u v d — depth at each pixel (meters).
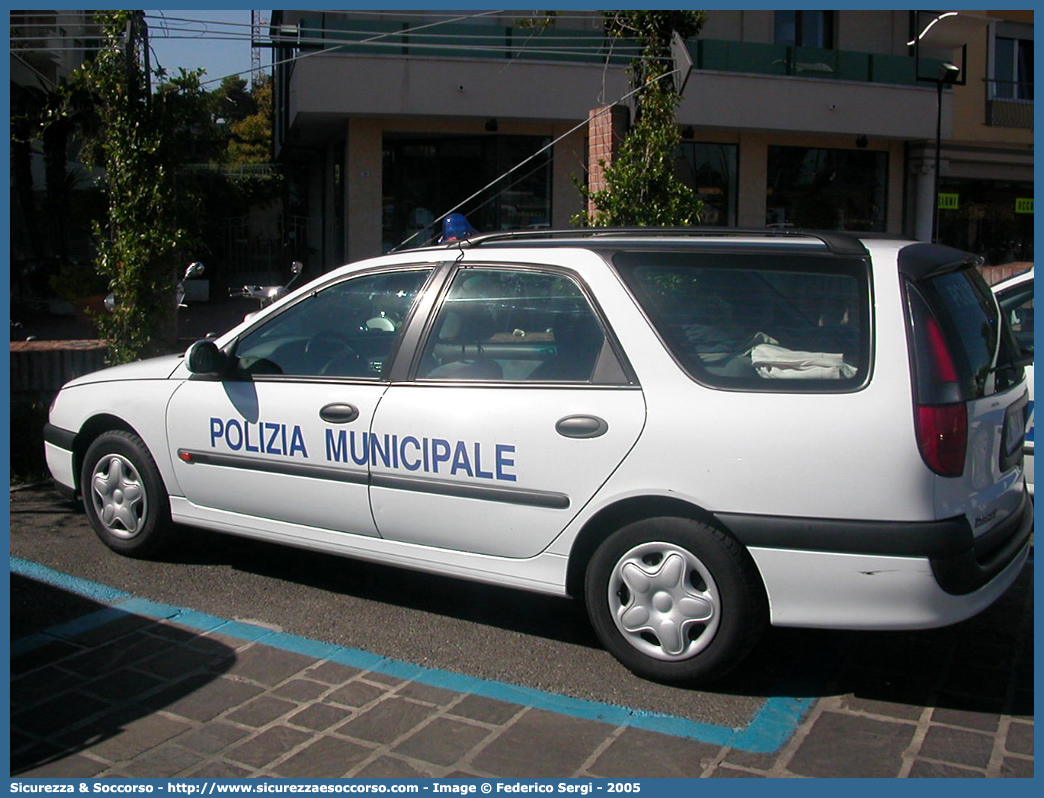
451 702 3.91
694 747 3.56
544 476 4.13
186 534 5.74
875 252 3.89
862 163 20.67
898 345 3.69
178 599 5.02
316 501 4.80
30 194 19.55
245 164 30.23
